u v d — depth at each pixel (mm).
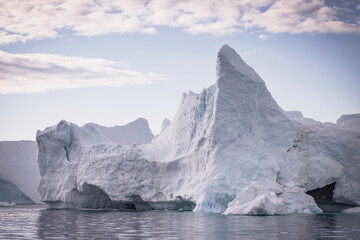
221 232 26172
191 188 53094
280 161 52625
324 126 55844
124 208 67375
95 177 64250
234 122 52875
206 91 57938
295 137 54438
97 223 34719
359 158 52125
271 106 55031
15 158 113250
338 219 36219
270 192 44625
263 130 54312
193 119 58625
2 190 108500
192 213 47719
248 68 55281
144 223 34125
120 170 62531
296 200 48000
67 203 68562
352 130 55344
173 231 27188
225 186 48688
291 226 29641
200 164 54125
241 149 52062
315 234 24688
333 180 50969
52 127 72750
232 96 53438
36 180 111438
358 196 50656
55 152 70812
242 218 37812
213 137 52062
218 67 54094
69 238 23875
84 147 68375
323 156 52344
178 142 60500
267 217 39000
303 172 51781
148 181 60094
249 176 50344
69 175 68312
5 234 26406
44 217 44344
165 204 59406
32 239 23531
